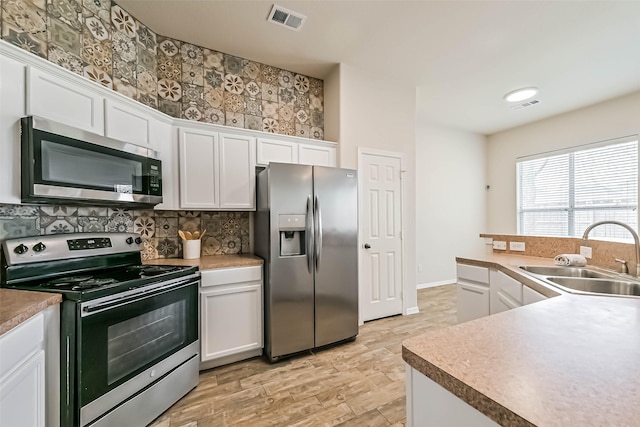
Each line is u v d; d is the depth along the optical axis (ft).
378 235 10.41
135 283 4.86
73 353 4.02
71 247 5.42
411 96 11.15
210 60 8.86
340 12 7.19
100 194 5.37
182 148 7.42
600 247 6.00
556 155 14.48
